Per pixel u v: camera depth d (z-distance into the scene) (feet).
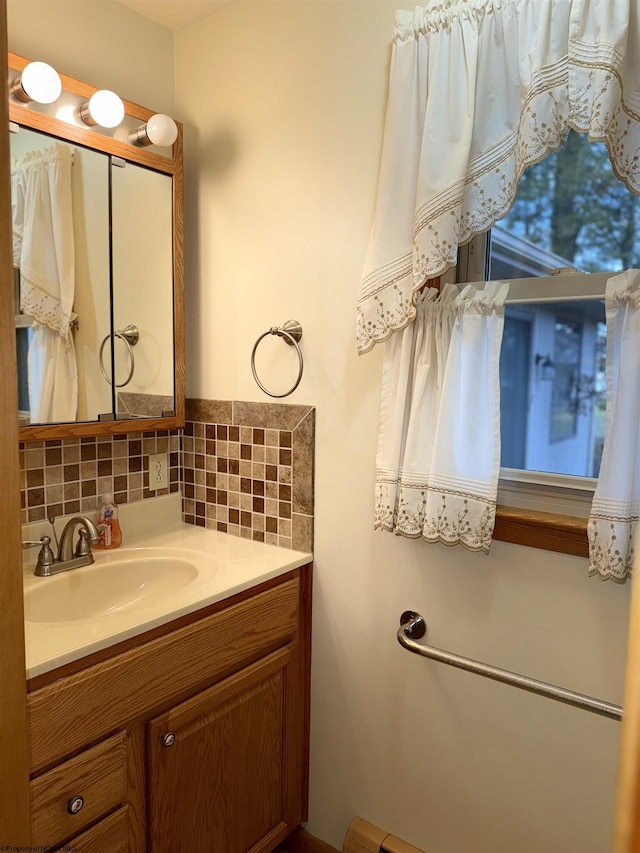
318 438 5.07
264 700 4.85
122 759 3.76
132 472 5.68
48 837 3.34
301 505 5.20
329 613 5.16
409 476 4.16
